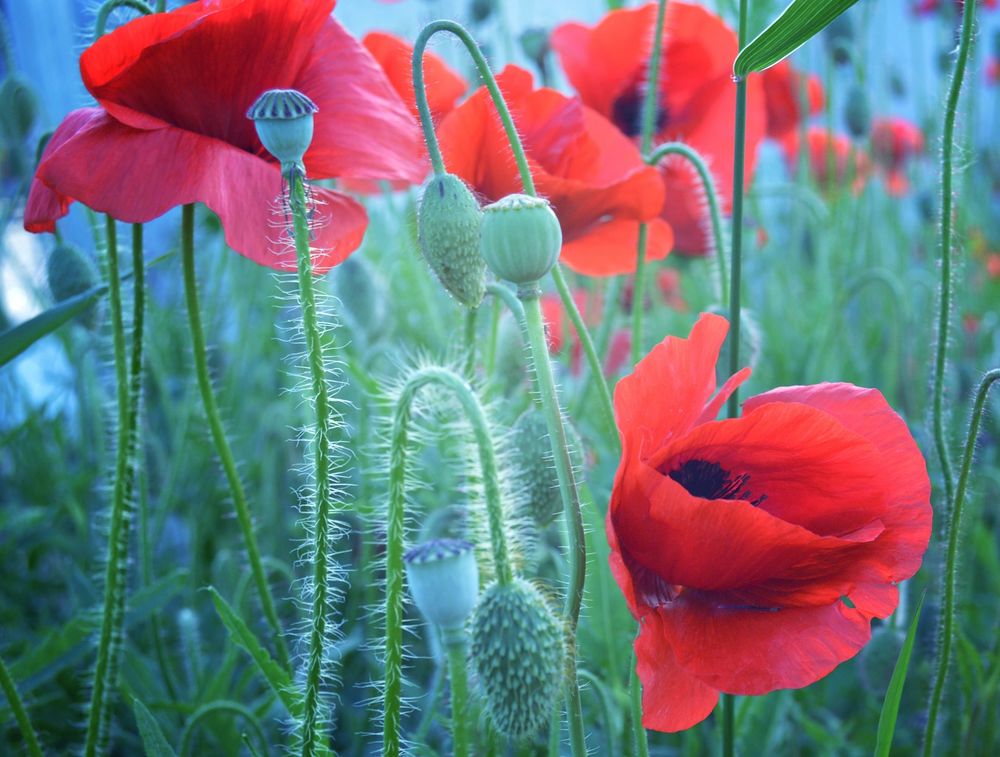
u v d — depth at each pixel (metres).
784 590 0.28
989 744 0.42
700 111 0.51
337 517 0.56
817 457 0.28
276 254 0.32
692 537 0.27
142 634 0.53
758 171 0.93
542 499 0.35
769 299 0.78
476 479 0.34
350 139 0.36
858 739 0.48
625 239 0.41
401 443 0.30
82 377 0.64
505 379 0.46
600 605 0.41
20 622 0.54
